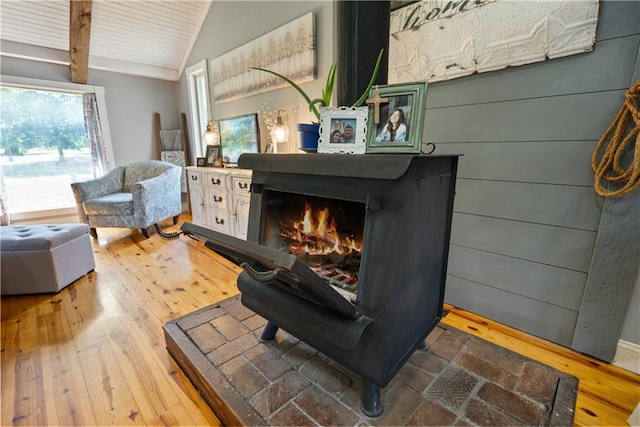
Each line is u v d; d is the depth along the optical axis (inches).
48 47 135.3
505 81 56.4
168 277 92.1
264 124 116.7
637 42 44.0
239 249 37.6
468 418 40.0
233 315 64.2
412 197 37.8
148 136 173.2
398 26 66.3
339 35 52.4
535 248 58.2
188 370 51.9
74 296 80.5
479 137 61.1
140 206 124.0
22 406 46.6
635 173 45.4
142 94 168.1
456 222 67.6
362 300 39.1
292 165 43.4
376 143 43.8
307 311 43.9
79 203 127.3
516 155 57.5
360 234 49.2
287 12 98.1
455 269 69.7
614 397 46.2
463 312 69.3
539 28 50.6
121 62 152.7
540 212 56.7
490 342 55.4
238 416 40.4
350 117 45.6
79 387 50.1
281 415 40.6
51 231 85.7
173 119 180.9
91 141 154.0
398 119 42.1
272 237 53.0
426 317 49.9
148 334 64.2
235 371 48.4
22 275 78.7
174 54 158.7
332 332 40.4
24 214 143.2
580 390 47.6
